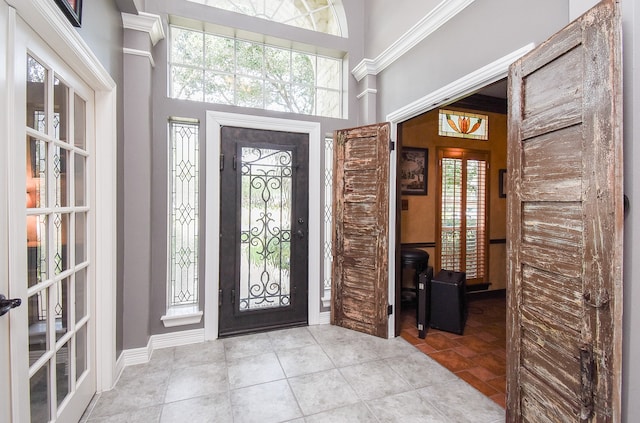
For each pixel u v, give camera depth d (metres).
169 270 2.54
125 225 2.15
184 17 2.44
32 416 1.24
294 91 2.97
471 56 1.88
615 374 1.00
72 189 1.53
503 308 3.55
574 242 1.15
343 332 2.79
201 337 2.56
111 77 1.86
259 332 2.76
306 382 1.98
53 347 1.35
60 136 1.44
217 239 2.60
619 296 0.99
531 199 1.38
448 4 2.00
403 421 1.63
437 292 2.88
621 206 0.99
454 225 3.75
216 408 1.72
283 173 2.84
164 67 2.42
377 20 2.90
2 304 0.98
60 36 1.24
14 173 1.06
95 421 1.60
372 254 2.71
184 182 2.56
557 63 1.22
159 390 1.88
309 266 2.93
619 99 0.99
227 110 2.61
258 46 2.84
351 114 3.08
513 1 1.61
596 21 1.04
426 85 2.27
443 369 2.17
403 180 3.55
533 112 1.36
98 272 1.83
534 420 1.36
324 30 3.12
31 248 1.22
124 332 2.16
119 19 2.03
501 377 2.07
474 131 3.83
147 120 2.19
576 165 1.13
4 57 1.01
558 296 1.23
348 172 2.83
